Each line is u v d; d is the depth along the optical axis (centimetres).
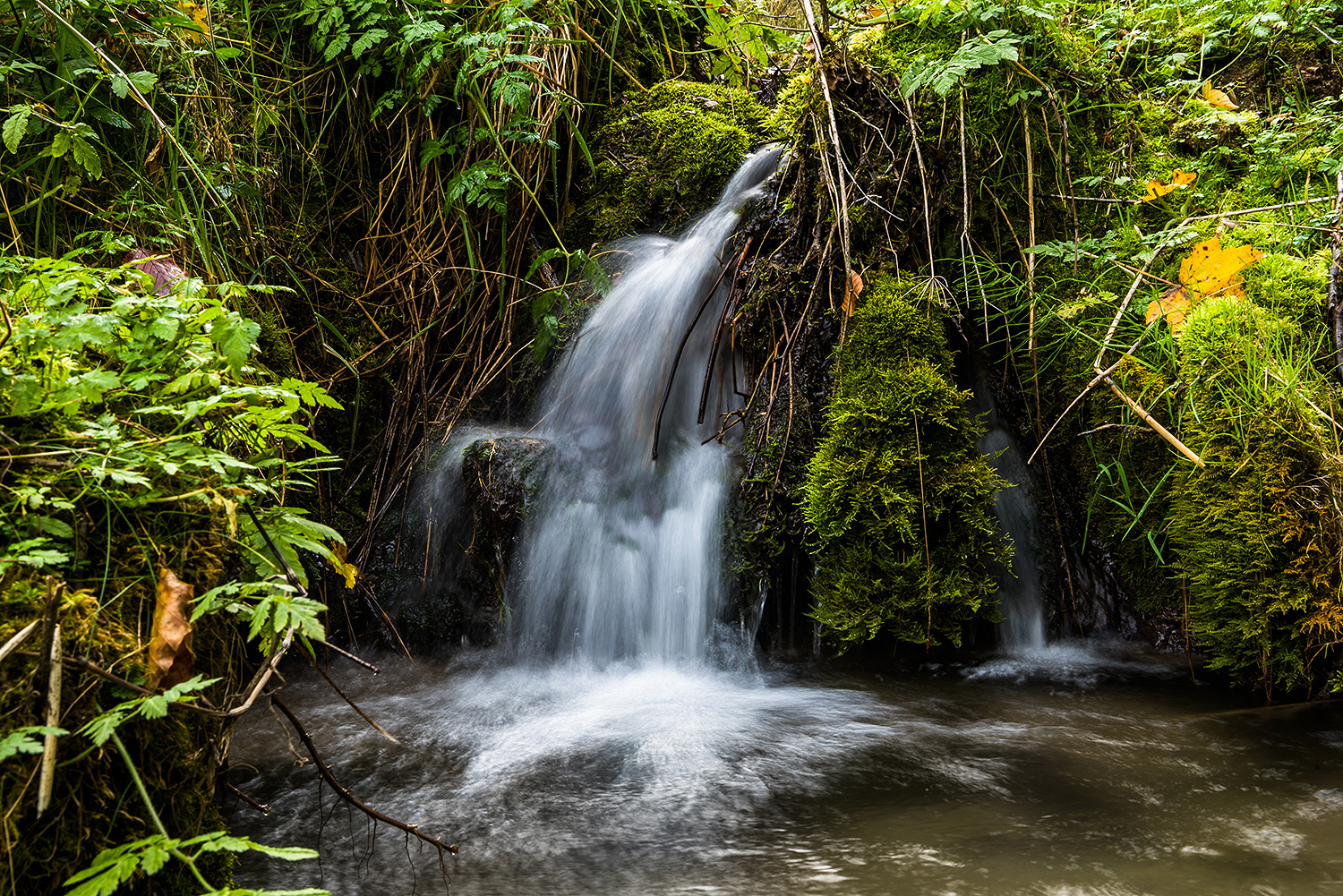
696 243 385
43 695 109
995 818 191
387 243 404
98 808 120
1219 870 165
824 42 348
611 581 333
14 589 120
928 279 317
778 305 337
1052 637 326
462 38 363
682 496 338
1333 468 246
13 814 109
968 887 161
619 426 373
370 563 354
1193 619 290
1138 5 427
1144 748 229
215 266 304
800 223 340
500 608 339
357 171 405
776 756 230
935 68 321
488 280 401
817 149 338
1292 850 172
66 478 134
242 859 178
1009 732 244
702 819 196
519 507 340
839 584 296
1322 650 255
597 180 435
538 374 405
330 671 320
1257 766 215
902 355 302
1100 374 280
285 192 376
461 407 382
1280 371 260
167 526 143
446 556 351
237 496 150
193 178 311
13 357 139
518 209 406
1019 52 348
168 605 132
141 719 126
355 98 403
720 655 315
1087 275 321
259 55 378
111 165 290
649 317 381
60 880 114
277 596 132
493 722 265
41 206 265
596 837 188
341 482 363
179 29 308
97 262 268
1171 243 297
